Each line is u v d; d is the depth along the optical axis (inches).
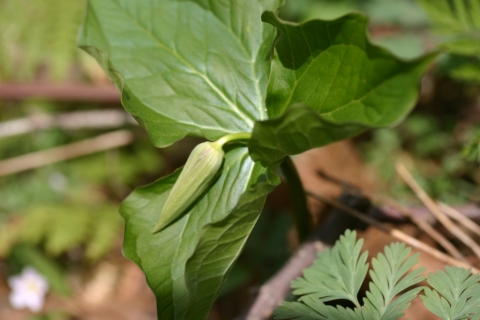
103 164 27.2
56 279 23.9
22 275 23.0
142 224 15.5
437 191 21.6
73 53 26.2
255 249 22.2
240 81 15.9
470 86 25.3
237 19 16.1
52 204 25.6
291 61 14.7
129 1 16.5
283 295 17.2
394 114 13.4
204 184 15.0
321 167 23.5
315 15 26.6
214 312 22.0
